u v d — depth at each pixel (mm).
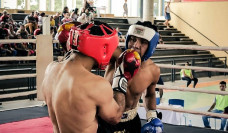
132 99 1905
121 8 21062
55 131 1568
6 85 7473
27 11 14570
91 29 1418
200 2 16312
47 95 1554
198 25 16453
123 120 1872
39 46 4441
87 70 1441
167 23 17312
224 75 13547
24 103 6867
